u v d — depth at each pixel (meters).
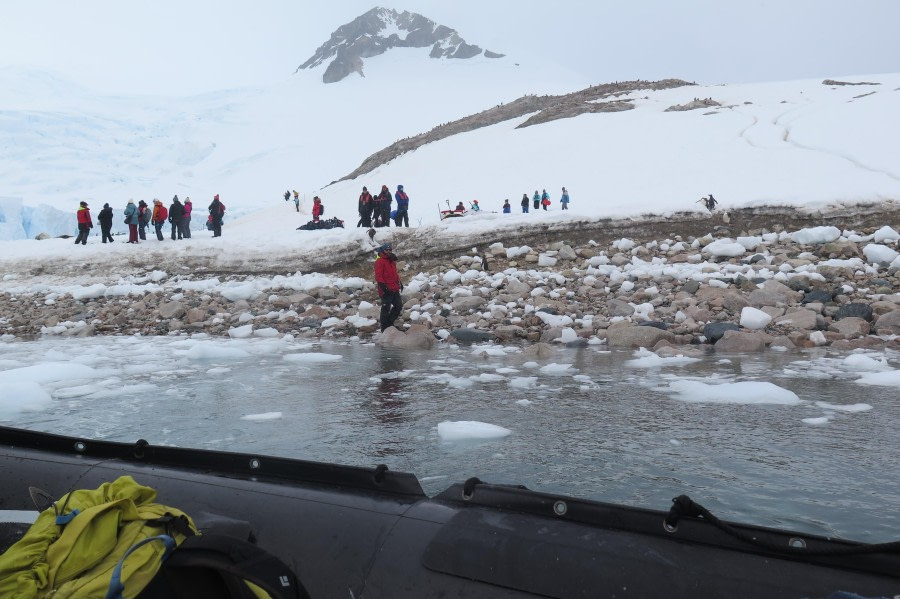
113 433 6.30
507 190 38.19
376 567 2.16
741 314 12.06
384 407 7.18
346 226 35.16
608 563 1.91
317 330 13.85
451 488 2.38
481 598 1.97
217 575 1.87
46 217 86.50
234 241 21.42
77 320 16.16
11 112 149.00
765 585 1.75
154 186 130.50
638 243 18.14
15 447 3.13
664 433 5.95
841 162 27.70
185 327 14.87
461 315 14.06
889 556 1.72
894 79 52.84
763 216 18.91
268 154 164.12
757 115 42.69
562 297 14.54
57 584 1.92
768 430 6.00
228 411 7.13
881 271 14.37
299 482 2.59
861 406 6.82
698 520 1.96
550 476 4.84
